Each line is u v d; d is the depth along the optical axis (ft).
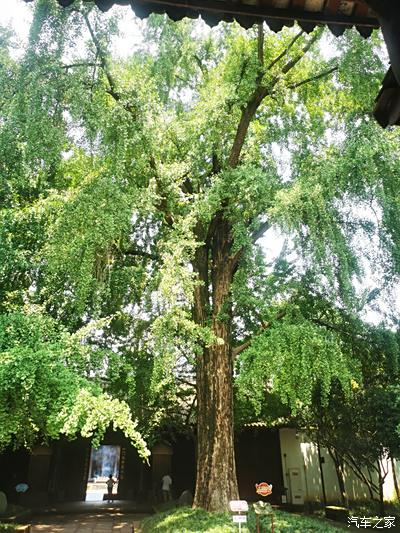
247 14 8.79
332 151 34.47
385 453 45.37
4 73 28.19
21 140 27.73
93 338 35.22
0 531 29.78
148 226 42.86
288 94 41.14
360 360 39.42
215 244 42.42
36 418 24.08
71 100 28.84
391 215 30.09
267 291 33.27
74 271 29.19
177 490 69.92
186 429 58.44
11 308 29.25
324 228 29.07
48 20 28.53
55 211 32.32
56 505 63.72
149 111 32.17
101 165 30.73
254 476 68.08
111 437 72.74
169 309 28.35
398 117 8.25
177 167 34.71
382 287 33.86
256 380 29.35
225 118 35.91
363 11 8.68
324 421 47.21
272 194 32.14
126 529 43.80
